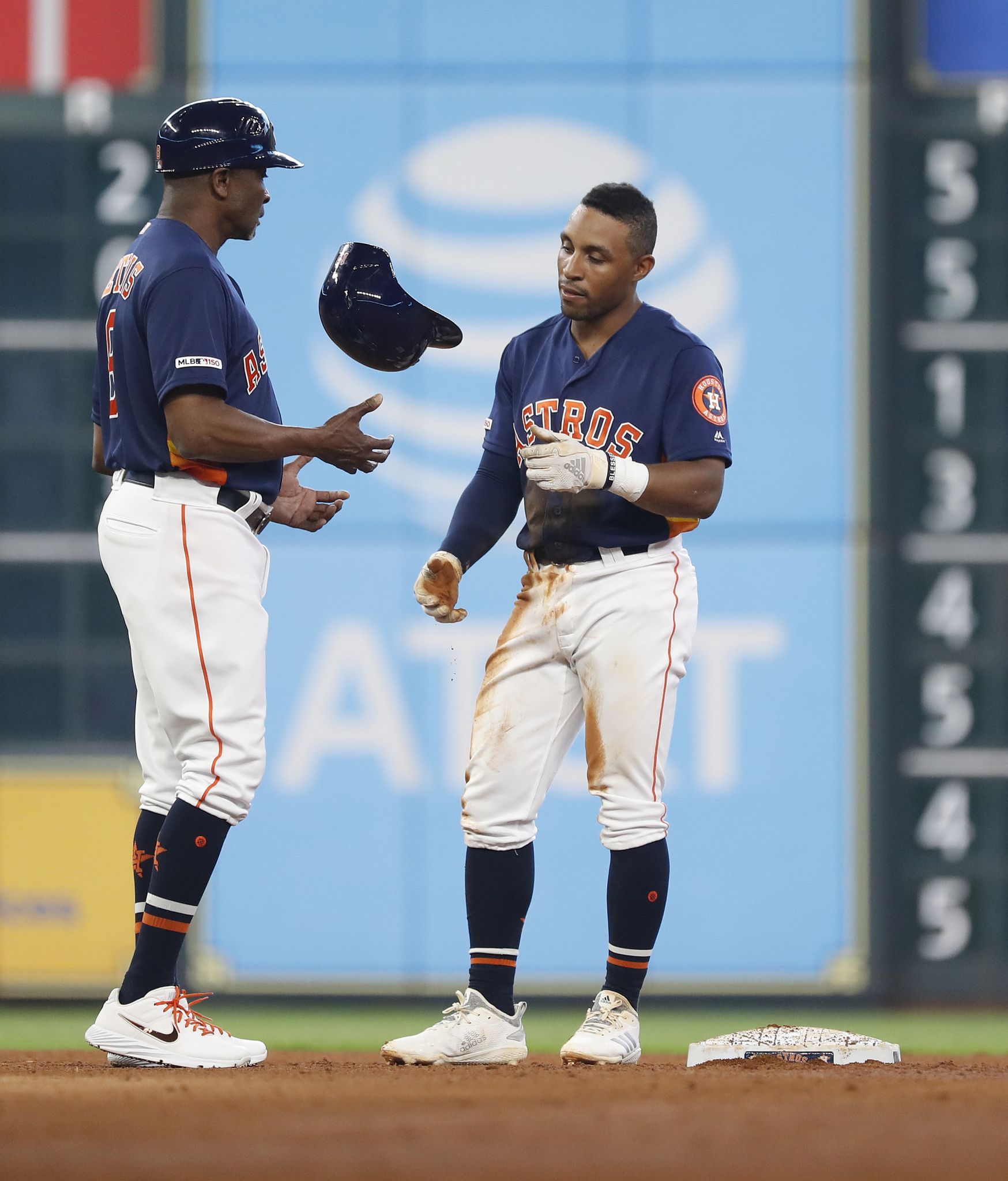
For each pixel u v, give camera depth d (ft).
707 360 38.14
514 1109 26.27
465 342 92.38
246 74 94.07
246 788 36.37
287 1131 23.49
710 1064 37.50
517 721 37.93
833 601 91.61
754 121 92.94
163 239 37.24
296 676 91.45
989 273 92.89
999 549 92.22
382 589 91.61
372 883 90.94
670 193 92.94
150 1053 35.22
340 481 91.76
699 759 91.15
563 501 37.91
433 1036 36.68
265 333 92.63
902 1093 29.22
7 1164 20.31
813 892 90.53
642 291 92.68
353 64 93.86
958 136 93.45
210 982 90.58
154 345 36.09
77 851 92.48
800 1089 29.78
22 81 94.27
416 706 91.30
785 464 92.07
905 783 92.43
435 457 92.02
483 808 37.76
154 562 36.29
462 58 93.76
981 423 92.53
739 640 91.50
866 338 92.07
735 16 93.35
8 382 93.56
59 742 93.09
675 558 38.52
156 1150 21.54
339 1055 45.78
